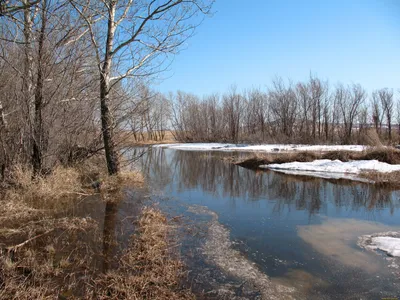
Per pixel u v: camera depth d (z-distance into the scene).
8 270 3.59
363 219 6.93
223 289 3.65
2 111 6.93
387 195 9.60
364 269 4.31
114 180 9.33
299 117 38.69
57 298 3.20
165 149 34.62
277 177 13.30
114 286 3.46
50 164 8.24
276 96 40.31
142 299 3.27
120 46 9.00
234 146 36.94
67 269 3.87
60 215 6.04
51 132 8.09
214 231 5.76
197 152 29.20
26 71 7.20
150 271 3.87
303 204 8.35
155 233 5.12
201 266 4.23
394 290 3.74
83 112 9.47
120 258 4.19
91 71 9.14
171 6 7.96
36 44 7.24
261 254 4.82
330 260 4.62
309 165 15.99
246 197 9.23
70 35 7.83
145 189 9.29
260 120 43.12
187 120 51.12
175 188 10.34
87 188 8.41
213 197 9.10
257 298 3.50
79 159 10.38
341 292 3.70
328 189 10.63
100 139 10.70
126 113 10.63
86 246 4.58
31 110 7.50
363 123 36.44
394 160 15.98
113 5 8.77
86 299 3.21
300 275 4.13
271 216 7.10
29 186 7.15
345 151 17.72
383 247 5.11
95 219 5.90
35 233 4.97
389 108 35.41
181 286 3.66
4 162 7.13
